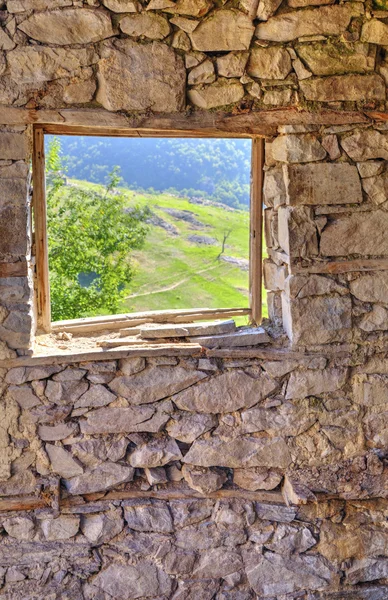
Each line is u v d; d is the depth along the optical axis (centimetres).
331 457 332
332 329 318
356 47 302
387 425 333
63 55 284
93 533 321
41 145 318
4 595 320
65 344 323
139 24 287
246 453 327
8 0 276
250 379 322
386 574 337
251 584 333
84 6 280
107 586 325
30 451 311
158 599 329
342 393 329
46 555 320
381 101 308
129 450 323
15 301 296
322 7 295
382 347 326
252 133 310
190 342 321
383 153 309
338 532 332
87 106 292
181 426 322
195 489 326
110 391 313
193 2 287
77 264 786
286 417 326
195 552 330
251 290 359
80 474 317
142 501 326
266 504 332
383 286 319
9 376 301
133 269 823
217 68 298
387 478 328
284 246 318
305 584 334
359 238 313
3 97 283
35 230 324
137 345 317
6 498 313
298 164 306
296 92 302
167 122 299
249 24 292
